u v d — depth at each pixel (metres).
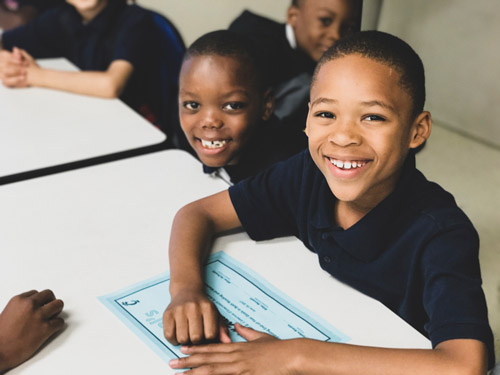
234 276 0.90
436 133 2.31
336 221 0.98
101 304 0.82
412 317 0.93
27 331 0.73
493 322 1.42
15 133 1.38
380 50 0.83
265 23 1.91
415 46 2.28
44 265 0.89
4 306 0.80
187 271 0.88
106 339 0.76
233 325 0.79
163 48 1.93
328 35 1.74
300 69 1.75
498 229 1.70
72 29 2.18
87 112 1.56
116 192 1.11
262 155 1.37
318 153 0.88
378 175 0.86
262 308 0.83
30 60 1.76
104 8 2.09
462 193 1.87
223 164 1.34
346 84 0.82
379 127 0.82
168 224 1.02
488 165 2.04
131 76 1.95
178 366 0.72
